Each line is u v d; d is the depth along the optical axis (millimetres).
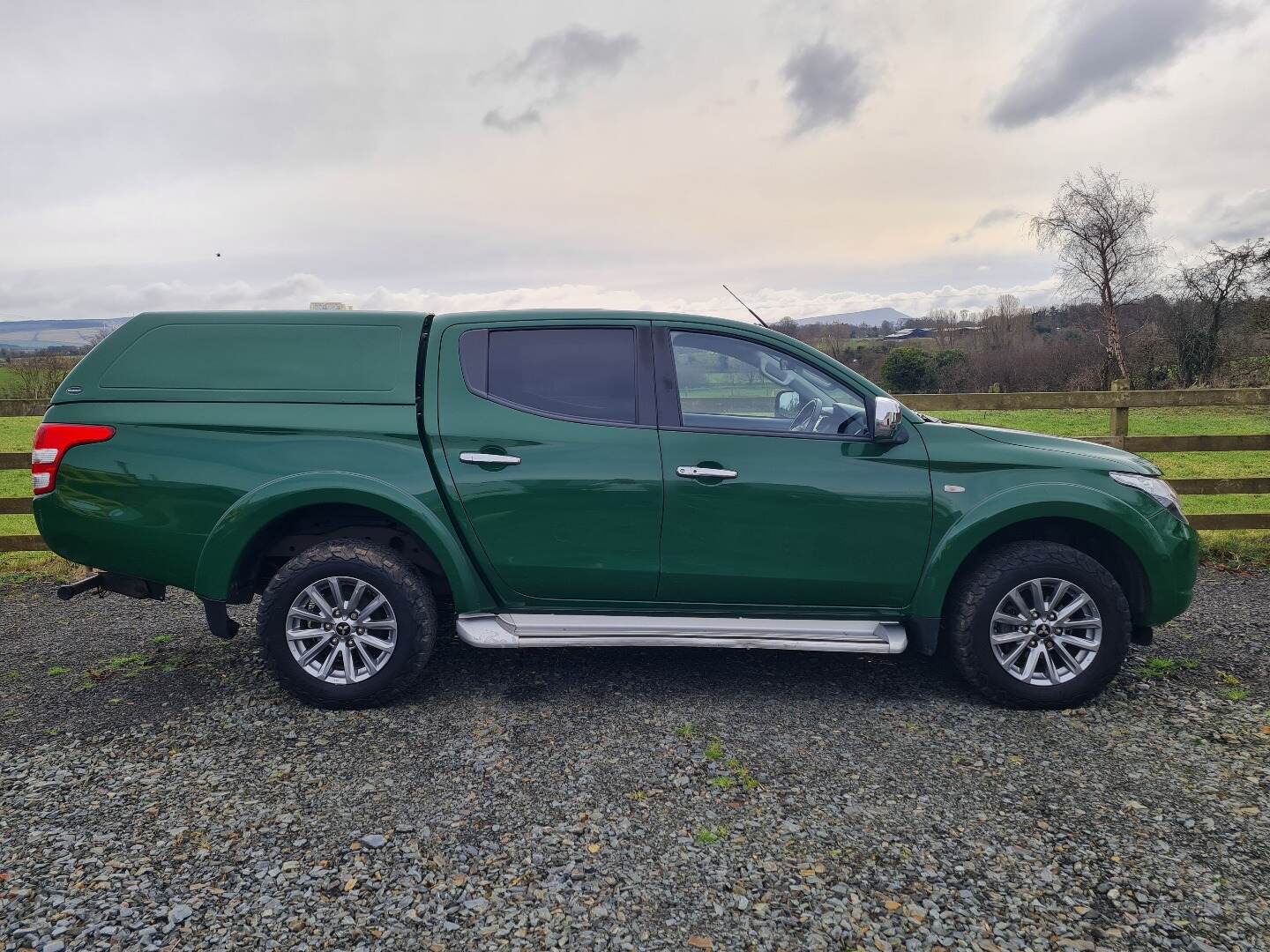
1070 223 33938
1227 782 2885
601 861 2461
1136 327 33688
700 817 2703
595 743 3232
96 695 3711
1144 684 3762
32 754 3133
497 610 3623
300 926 2158
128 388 3500
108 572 3541
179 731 3334
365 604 3596
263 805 2770
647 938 2127
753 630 3525
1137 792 2834
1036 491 3461
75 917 2178
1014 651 3482
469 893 2309
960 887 2330
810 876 2387
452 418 3488
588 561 3521
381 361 3551
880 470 3504
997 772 2984
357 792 2854
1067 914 2207
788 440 3533
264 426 3436
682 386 3582
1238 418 21500
